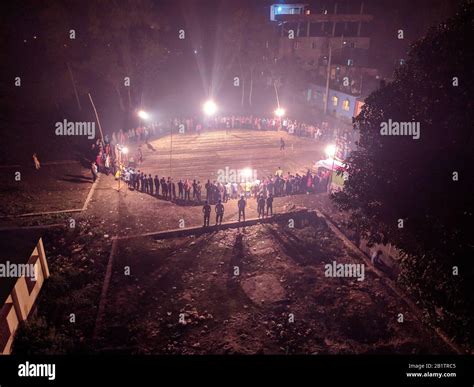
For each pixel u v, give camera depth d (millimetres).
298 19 59438
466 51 11523
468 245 11523
